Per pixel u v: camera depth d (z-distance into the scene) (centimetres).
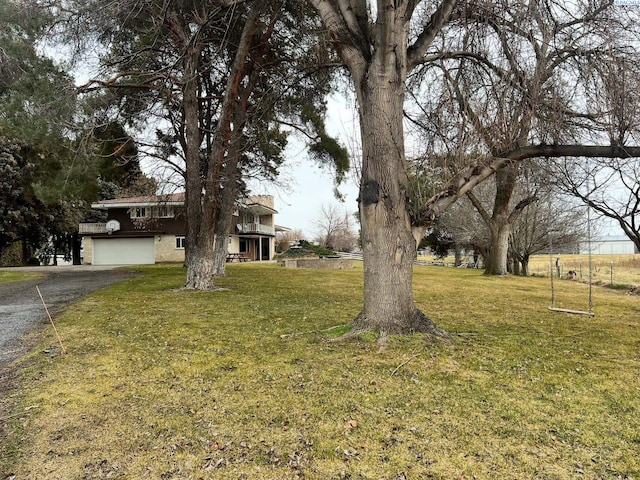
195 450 261
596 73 561
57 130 1052
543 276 2138
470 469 235
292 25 1020
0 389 365
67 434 283
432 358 432
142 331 577
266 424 293
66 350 482
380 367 405
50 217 2883
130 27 1024
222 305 812
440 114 622
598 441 266
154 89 1100
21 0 970
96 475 235
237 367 417
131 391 357
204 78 1356
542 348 493
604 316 758
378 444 264
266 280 1376
